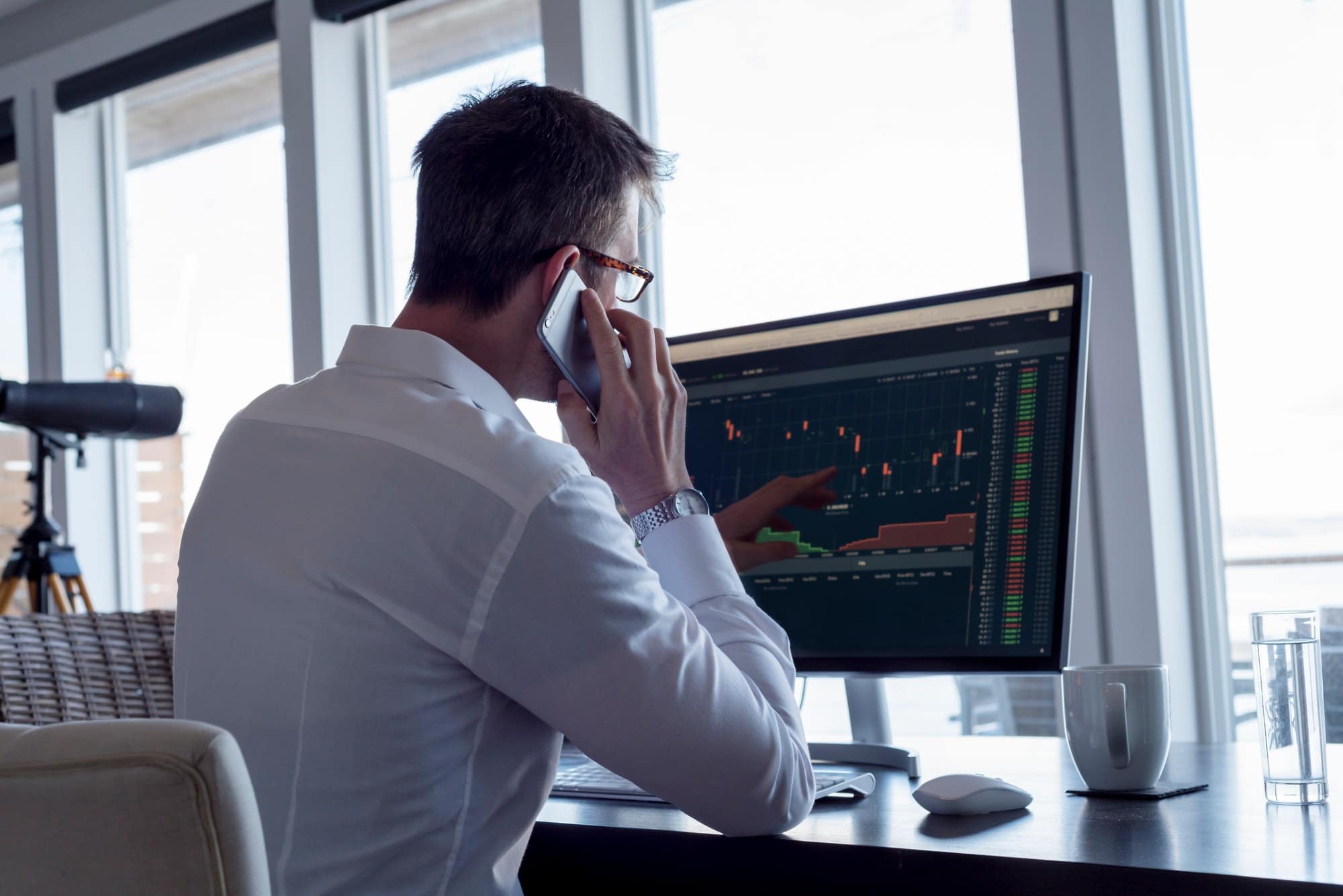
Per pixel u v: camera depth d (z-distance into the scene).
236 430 0.92
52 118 3.76
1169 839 0.85
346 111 3.19
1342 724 1.95
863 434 1.34
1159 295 2.06
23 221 3.85
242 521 0.86
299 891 0.79
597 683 0.81
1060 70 2.08
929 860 0.84
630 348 1.04
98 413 2.73
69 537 3.68
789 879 0.90
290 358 3.40
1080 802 1.01
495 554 0.80
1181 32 2.13
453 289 0.97
